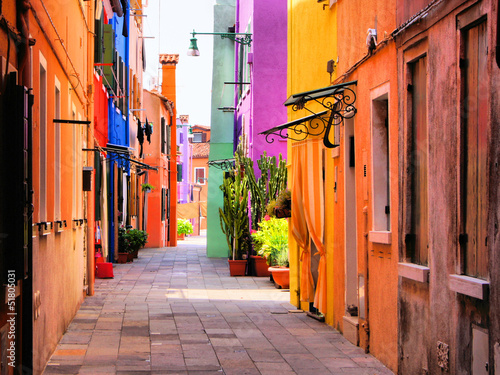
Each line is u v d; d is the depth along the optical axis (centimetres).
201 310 1201
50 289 759
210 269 2133
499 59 450
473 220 529
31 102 549
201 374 702
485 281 496
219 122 2681
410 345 667
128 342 875
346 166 937
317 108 1097
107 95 1959
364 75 839
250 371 717
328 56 1046
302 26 1219
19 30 561
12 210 512
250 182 1975
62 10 890
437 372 592
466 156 541
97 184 1477
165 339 901
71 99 1017
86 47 1302
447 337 569
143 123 3045
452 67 562
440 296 586
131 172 2612
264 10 1986
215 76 2680
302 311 1196
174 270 2081
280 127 1005
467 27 537
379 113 805
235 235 1956
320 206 1068
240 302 1337
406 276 667
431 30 612
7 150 510
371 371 724
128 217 2481
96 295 1418
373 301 804
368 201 819
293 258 1296
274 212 1318
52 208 782
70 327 983
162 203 3531
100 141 1780
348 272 937
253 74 1983
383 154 803
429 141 617
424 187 653
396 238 718
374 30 789
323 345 869
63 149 909
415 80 676
